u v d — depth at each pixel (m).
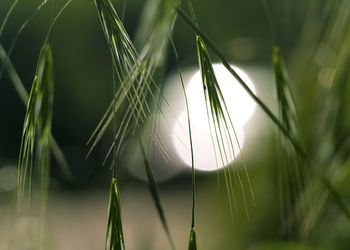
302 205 0.45
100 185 1.29
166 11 0.38
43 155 0.41
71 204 1.01
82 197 1.25
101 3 0.38
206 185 1.09
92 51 1.39
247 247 0.80
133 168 0.46
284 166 0.42
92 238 0.91
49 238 0.59
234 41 0.85
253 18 1.10
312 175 0.43
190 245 0.38
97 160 0.91
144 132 0.39
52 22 0.39
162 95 0.38
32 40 1.60
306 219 0.46
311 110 0.52
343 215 0.56
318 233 0.56
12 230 0.52
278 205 0.78
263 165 0.81
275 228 0.77
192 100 1.05
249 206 0.82
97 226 1.06
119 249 0.38
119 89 0.38
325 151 0.46
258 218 0.80
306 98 0.53
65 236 0.85
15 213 0.61
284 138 0.41
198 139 1.11
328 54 0.51
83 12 1.47
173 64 1.22
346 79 0.46
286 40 0.62
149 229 0.66
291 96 0.41
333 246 0.56
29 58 1.61
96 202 1.27
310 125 0.51
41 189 0.41
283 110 0.41
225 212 0.93
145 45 0.39
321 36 0.51
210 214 0.99
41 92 0.40
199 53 0.38
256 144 0.83
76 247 0.85
